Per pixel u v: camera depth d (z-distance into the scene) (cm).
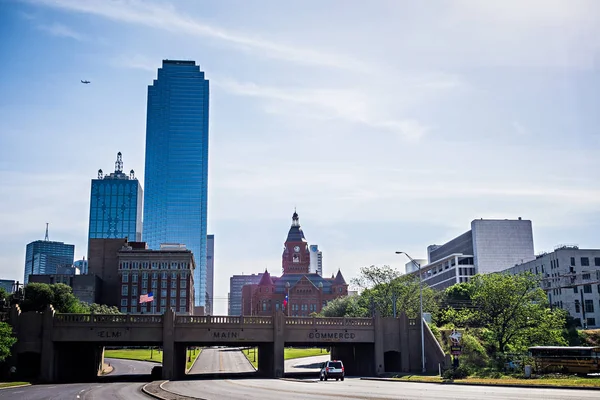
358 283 11906
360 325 8300
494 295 8444
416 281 11906
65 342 7438
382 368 8206
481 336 8775
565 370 5903
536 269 16588
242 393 4462
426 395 3878
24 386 6150
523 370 6288
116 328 7525
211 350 18625
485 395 3834
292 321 8038
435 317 10869
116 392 5003
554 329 8750
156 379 7638
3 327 6494
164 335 7569
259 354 9462
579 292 14812
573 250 15250
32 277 19388
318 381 6350
